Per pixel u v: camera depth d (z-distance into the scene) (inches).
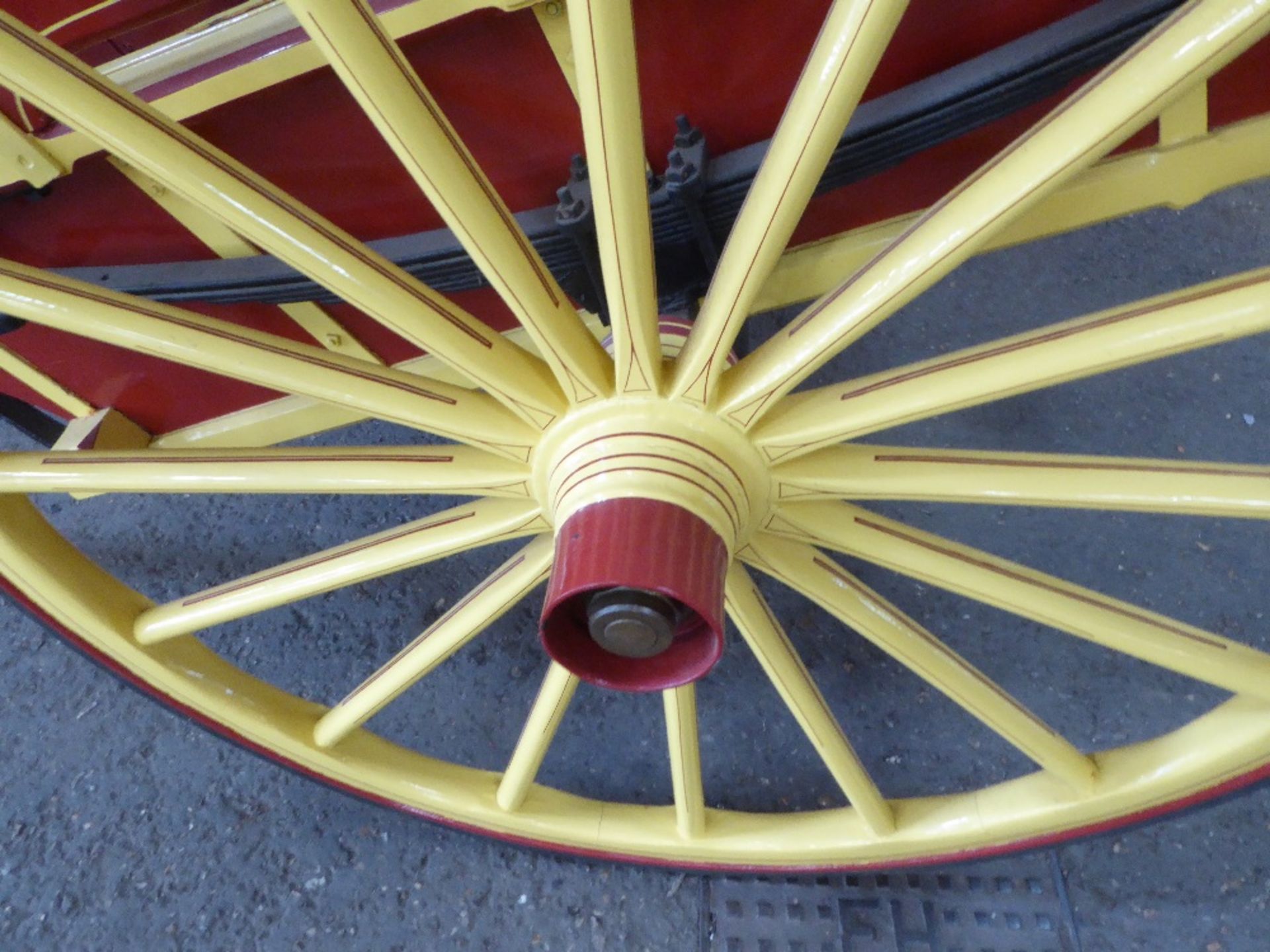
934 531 58.4
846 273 38.4
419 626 59.7
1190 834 47.9
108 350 46.3
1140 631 33.4
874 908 48.3
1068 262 66.4
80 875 53.2
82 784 56.4
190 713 45.5
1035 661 54.2
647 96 33.4
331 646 59.4
